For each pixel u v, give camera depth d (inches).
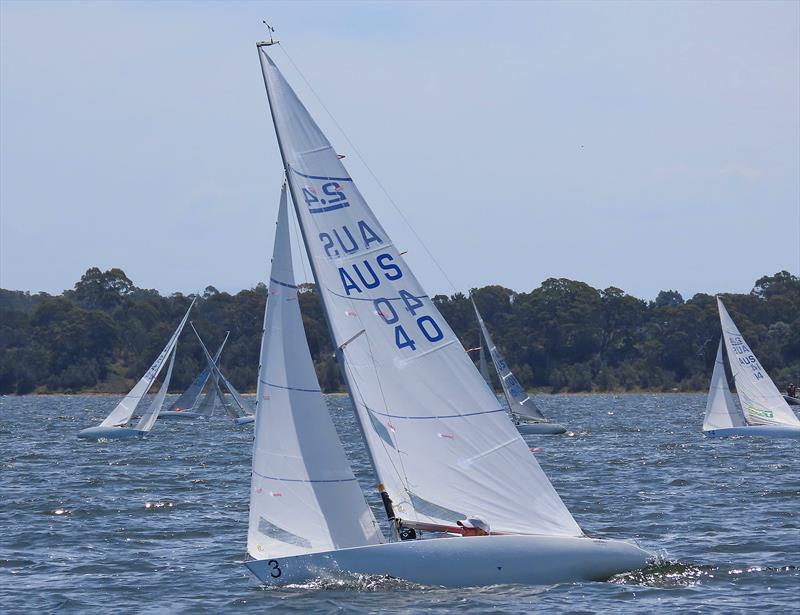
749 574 3700.8
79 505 5797.2
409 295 3481.8
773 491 6082.7
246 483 6939.0
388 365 3454.7
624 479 6943.9
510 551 3432.6
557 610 3179.1
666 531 4682.6
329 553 3420.3
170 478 7293.3
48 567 4072.3
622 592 3393.2
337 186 3476.9
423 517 3454.7
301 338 3538.4
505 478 3484.3
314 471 3489.2
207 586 3681.1
